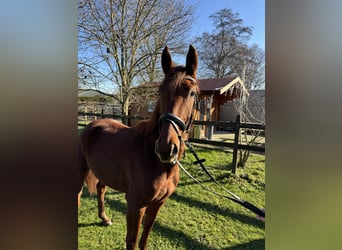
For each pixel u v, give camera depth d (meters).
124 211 2.98
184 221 2.73
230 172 4.35
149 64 8.33
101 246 2.27
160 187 1.62
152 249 2.23
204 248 2.26
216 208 3.05
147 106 9.99
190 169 4.57
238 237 2.44
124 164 1.81
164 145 1.36
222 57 18.66
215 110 11.79
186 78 1.51
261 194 3.49
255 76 16.91
